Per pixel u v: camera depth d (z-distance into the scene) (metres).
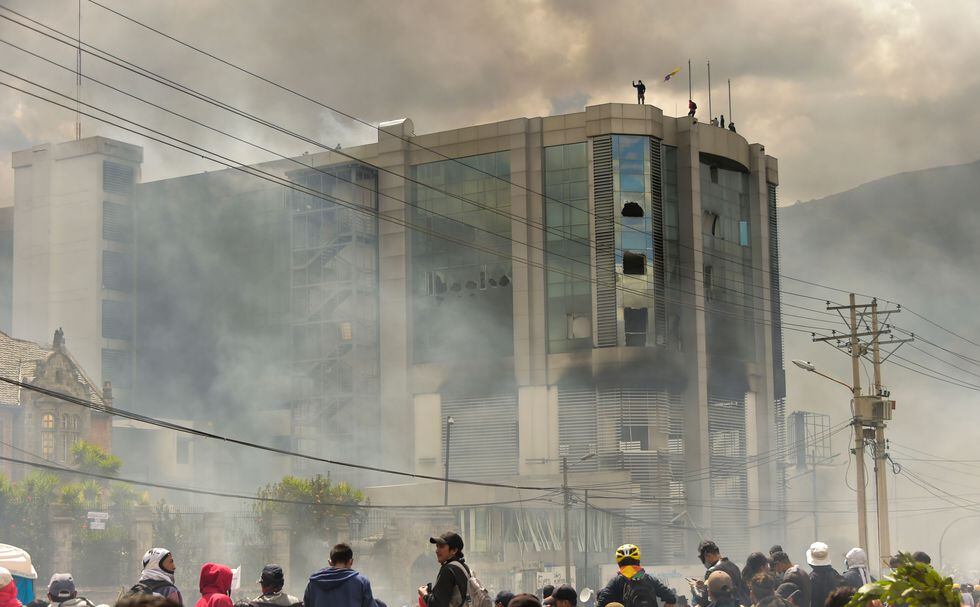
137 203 131.12
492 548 89.81
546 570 86.25
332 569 14.84
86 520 71.56
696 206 110.56
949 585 8.65
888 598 8.82
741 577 18.95
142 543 73.88
